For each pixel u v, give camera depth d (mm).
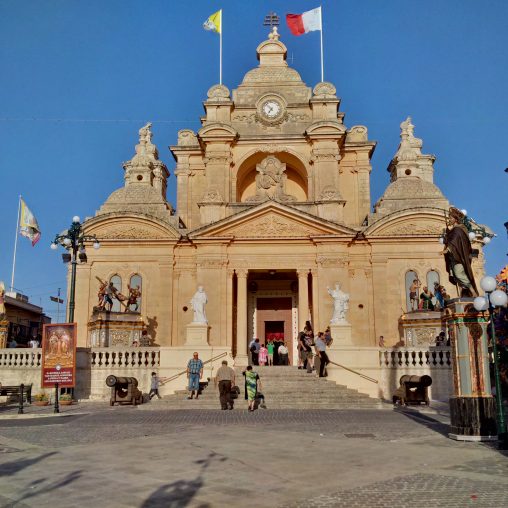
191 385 26953
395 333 39375
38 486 10195
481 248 40406
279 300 43344
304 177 44125
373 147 43906
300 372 30953
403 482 10375
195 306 32375
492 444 14414
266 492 9766
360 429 17453
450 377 29266
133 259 40906
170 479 10672
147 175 44750
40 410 24828
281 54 45469
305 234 39969
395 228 40312
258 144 43031
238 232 40156
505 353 17391
